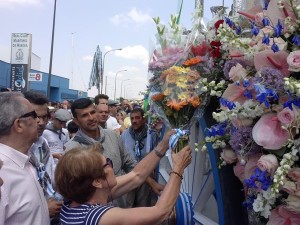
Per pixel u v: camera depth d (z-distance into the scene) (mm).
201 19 2217
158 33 2354
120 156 3654
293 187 1397
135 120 5031
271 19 1559
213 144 1743
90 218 1745
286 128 1371
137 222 1779
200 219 2324
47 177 2482
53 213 2338
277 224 1500
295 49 1489
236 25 1775
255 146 1552
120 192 2453
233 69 1617
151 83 2377
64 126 7074
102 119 5758
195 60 2055
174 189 1978
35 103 2938
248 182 1468
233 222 1851
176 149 2143
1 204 1819
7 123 1996
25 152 2078
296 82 1341
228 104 1537
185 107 2129
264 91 1385
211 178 2283
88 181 1841
